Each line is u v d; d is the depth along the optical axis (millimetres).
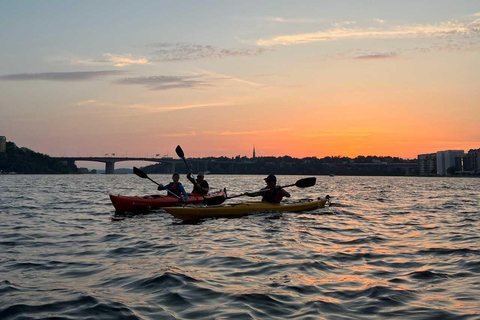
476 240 7809
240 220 10789
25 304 4113
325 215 11992
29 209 14234
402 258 6215
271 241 7715
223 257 6316
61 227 9750
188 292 4500
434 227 9680
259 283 4875
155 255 6516
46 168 181375
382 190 32781
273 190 12734
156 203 13469
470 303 4078
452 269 5484
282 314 3836
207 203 12594
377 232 8867
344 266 5723
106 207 14984
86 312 3902
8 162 168500
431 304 4066
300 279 5055
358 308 3982
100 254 6613
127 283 4879
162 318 3748
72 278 5129
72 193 25625
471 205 16453
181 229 9320
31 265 5836
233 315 3812
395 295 4359
